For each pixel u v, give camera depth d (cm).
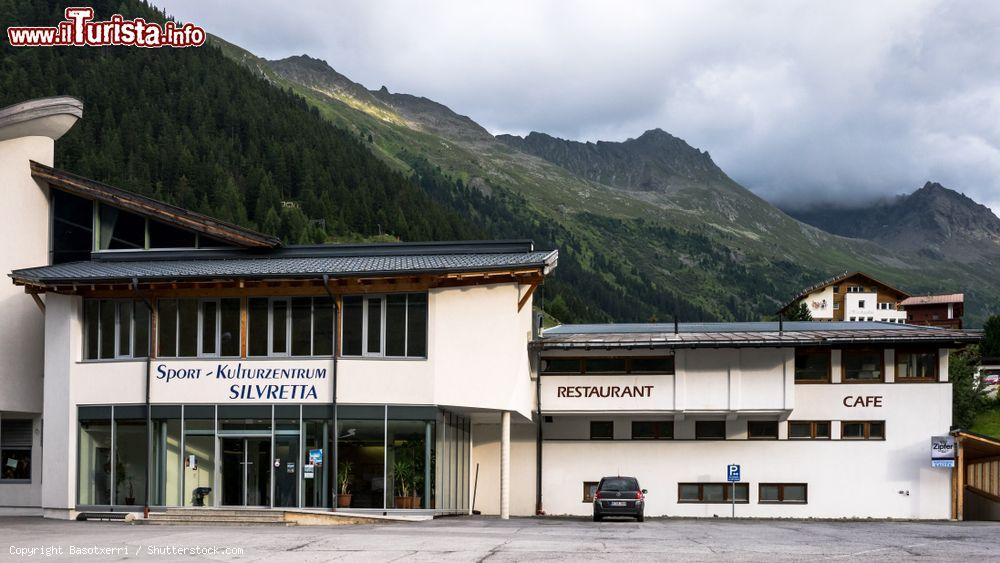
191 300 3197
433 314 3114
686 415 4028
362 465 3077
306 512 2981
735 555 1911
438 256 3478
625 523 3347
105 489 3183
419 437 3086
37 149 3622
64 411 3241
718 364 3925
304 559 1770
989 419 8294
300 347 3138
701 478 4072
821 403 4038
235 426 3127
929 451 3962
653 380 3953
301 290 3141
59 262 3622
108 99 19825
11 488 3622
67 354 3253
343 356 3109
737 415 4006
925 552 2033
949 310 16662
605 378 3978
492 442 4141
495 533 2484
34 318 3578
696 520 3816
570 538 2345
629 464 4116
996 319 10888
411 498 3070
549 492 4125
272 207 18400
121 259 3581
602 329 4594
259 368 3130
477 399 3177
